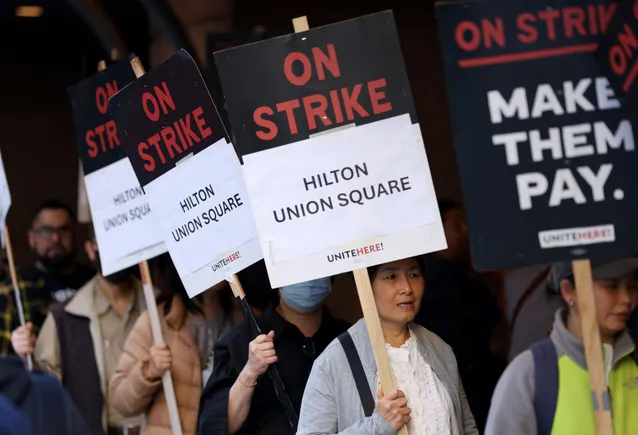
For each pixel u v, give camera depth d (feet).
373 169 14.23
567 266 14.66
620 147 13.42
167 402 18.49
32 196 33.47
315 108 14.30
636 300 14.64
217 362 17.06
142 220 18.61
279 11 27.66
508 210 13.48
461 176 13.51
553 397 14.69
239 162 16.06
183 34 27.40
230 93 14.38
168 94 16.46
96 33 30.09
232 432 16.52
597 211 13.44
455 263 20.06
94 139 19.17
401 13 28.22
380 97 14.21
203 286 16.75
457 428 14.40
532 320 18.06
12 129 33.47
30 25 33.30
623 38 13.41
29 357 21.43
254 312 18.78
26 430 11.52
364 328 14.66
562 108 13.43
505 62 13.43
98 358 21.89
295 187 14.35
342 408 14.40
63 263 25.43
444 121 28.30
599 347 13.64
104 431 21.79
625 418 14.56
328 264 14.29
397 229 14.21
